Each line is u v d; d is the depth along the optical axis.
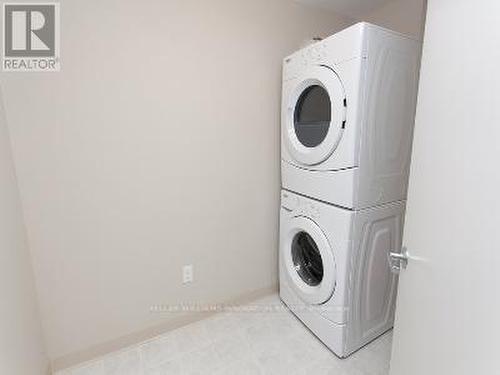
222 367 1.49
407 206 0.87
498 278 0.50
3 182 1.04
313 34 1.94
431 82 0.74
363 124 1.30
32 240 1.28
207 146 1.67
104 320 1.52
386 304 1.67
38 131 1.23
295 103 1.66
